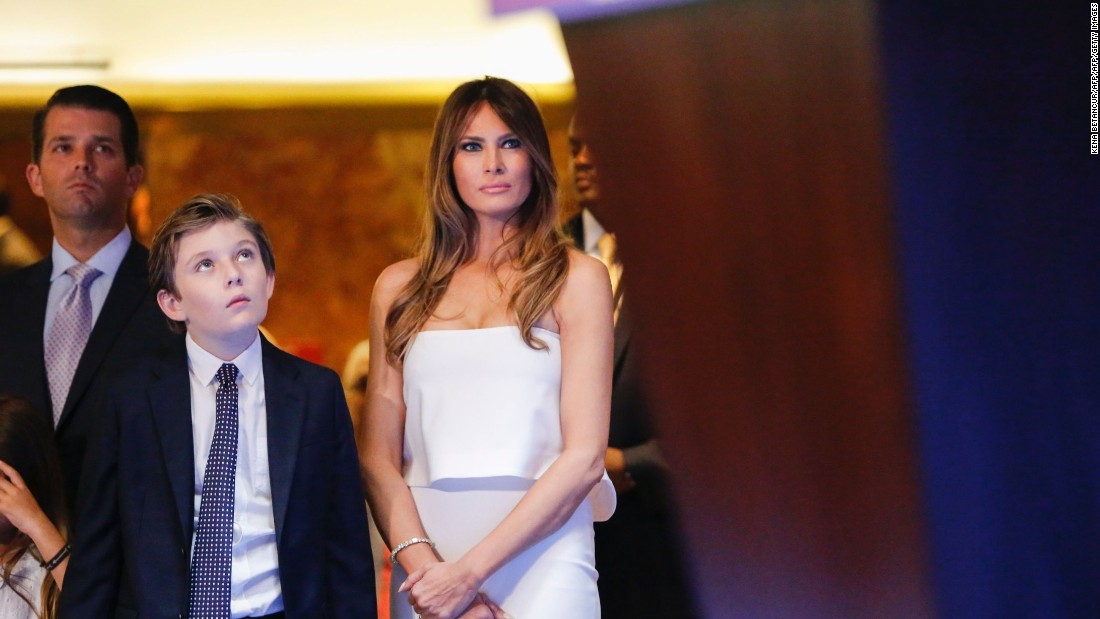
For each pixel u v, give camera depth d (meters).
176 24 5.19
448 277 2.58
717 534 4.22
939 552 4.08
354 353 3.94
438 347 2.50
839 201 4.31
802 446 4.34
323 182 5.60
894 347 4.27
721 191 4.65
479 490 2.44
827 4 4.31
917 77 4.18
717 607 4.07
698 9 4.56
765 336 4.53
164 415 2.27
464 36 5.37
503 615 2.39
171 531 2.22
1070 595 3.91
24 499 2.55
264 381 2.32
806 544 4.20
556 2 4.98
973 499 4.06
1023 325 4.01
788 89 4.56
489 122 2.56
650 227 4.72
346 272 5.67
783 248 4.59
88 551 2.25
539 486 2.37
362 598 2.31
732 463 4.25
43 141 3.00
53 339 2.91
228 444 2.25
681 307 4.64
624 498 3.10
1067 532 3.92
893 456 4.11
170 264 2.29
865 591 4.13
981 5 4.00
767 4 4.55
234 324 2.26
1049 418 3.97
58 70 5.14
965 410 4.13
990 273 4.06
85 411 2.79
